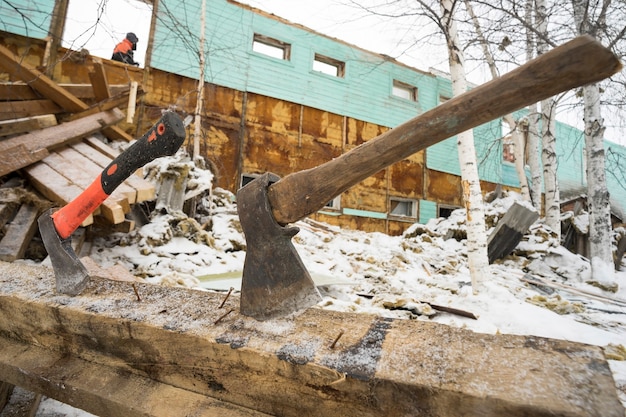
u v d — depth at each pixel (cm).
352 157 93
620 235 969
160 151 101
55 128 444
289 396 83
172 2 886
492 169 1389
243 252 484
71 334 113
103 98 545
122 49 823
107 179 112
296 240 629
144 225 438
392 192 1171
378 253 621
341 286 407
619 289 596
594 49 64
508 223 677
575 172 1700
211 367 92
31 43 725
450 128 82
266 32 1020
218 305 115
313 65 1090
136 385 100
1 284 134
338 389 76
